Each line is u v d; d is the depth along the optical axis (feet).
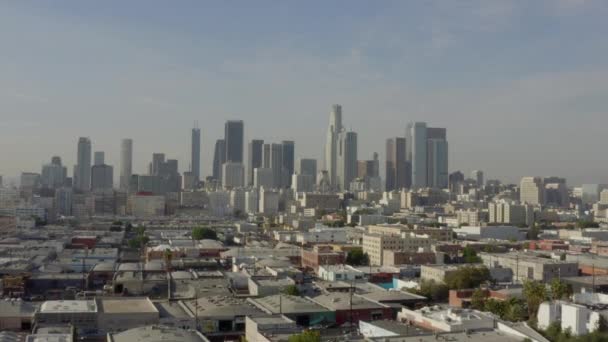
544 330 609.42
